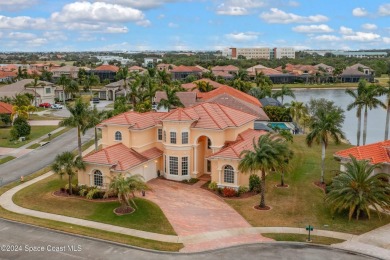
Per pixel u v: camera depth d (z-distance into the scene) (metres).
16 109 91.62
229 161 47.25
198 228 37.47
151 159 51.53
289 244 34.16
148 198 45.19
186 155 52.28
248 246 33.84
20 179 52.16
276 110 94.25
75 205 43.03
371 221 38.84
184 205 43.34
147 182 51.09
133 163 48.34
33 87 125.06
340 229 37.06
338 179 39.69
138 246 33.47
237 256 31.97
